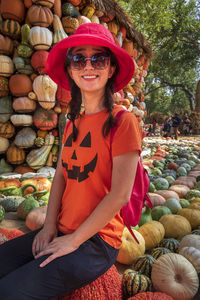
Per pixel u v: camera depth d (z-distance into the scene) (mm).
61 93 6297
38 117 6094
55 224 1958
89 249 1653
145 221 3303
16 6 5902
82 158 1703
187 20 27016
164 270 2141
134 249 2605
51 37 6059
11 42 6145
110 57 1762
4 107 6172
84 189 1706
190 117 29203
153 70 33969
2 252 1807
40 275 1475
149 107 56969
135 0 18484
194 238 2693
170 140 17359
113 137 1602
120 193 1579
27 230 3369
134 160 1610
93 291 1766
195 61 34438
